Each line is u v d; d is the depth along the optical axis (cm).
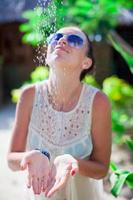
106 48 1376
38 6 277
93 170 232
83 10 642
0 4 1434
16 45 1552
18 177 615
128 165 559
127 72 1414
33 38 500
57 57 231
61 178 213
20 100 246
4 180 603
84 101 239
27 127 245
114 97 658
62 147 238
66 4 631
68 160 218
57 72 234
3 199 524
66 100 239
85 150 241
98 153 242
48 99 242
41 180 216
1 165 684
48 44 241
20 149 243
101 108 239
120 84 700
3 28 1530
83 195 241
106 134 241
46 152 228
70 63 232
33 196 237
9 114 1247
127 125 581
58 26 264
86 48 240
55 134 240
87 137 240
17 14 1396
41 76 504
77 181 238
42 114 242
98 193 254
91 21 656
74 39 234
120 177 280
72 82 237
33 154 220
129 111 685
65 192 236
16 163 235
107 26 670
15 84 1575
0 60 1454
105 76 1386
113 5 655
